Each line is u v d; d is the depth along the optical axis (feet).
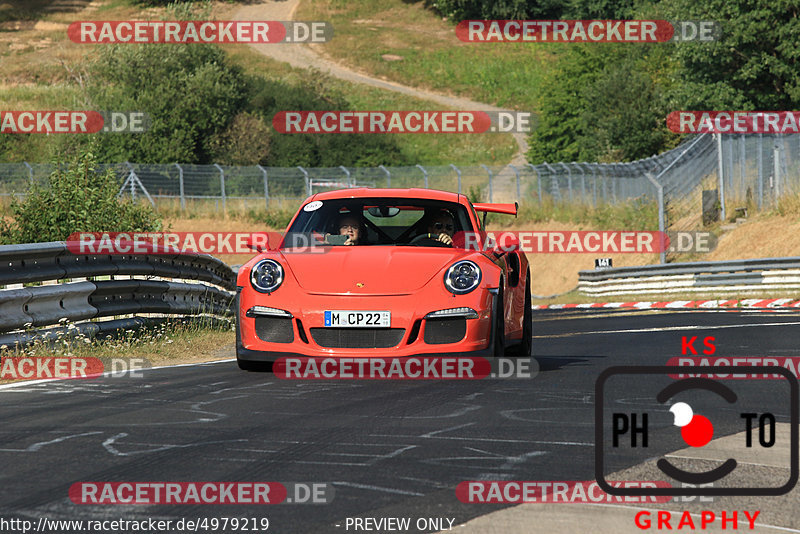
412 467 50.01
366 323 83.97
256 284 87.97
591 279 343.05
